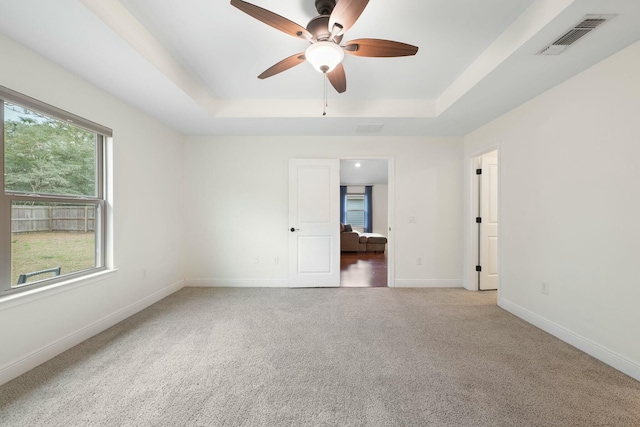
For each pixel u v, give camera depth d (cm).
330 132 389
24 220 193
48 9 148
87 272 241
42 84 196
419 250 406
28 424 140
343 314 296
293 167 402
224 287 402
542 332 252
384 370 191
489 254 390
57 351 207
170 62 231
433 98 320
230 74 264
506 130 308
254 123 348
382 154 406
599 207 205
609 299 198
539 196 262
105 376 181
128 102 280
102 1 159
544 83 238
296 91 303
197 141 405
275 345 226
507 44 195
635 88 182
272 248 409
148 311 303
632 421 144
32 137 197
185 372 187
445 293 375
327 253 405
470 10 177
